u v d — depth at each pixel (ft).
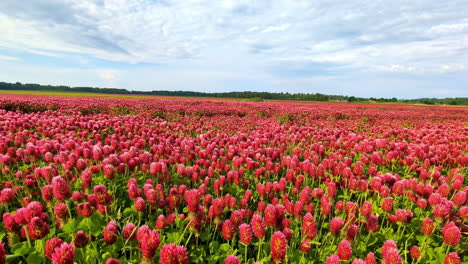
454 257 10.35
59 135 28.12
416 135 44.42
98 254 10.72
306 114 87.40
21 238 11.48
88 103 85.66
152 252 8.88
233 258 9.18
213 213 13.28
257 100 263.29
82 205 11.40
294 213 13.61
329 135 40.52
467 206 14.24
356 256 12.07
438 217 13.38
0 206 13.85
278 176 24.06
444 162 25.66
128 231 10.76
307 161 20.67
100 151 18.66
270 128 44.57
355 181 17.29
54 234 11.75
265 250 11.53
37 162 21.38
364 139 34.83
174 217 12.80
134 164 19.08
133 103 98.78
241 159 21.74
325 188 20.24
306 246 11.05
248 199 15.67
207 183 17.81
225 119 66.39
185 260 8.50
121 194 17.08
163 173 18.15
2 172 18.92
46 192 12.03
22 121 33.58
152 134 32.19
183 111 82.38
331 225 12.00
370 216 12.89
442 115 116.16
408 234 13.79
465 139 38.14
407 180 17.06
